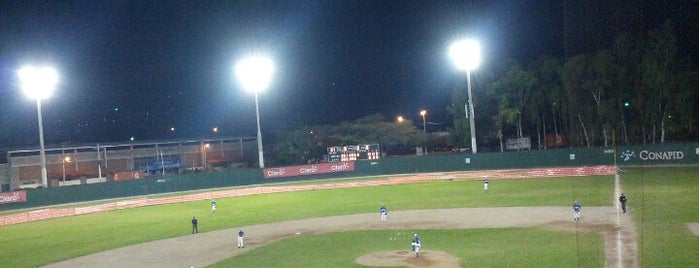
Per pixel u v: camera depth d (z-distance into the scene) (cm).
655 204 3756
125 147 10744
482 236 3381
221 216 5188
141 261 3303
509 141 9344
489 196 5338
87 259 3478
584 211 3659
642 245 2445
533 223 3684
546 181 6216
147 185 7581
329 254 3138
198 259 3247
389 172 8125
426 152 10844
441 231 3662
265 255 3222
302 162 10588
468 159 7675
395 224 4084
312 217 4744
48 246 4109
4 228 5431
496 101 9569
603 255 2498
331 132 11338
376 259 2941
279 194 6956
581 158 6838
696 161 6062
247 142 12462
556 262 2583
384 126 11388
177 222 4934
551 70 9206
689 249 2583
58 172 9700
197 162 11556
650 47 7181
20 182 9294
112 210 6419
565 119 8606
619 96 7162
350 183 7362
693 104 7175
